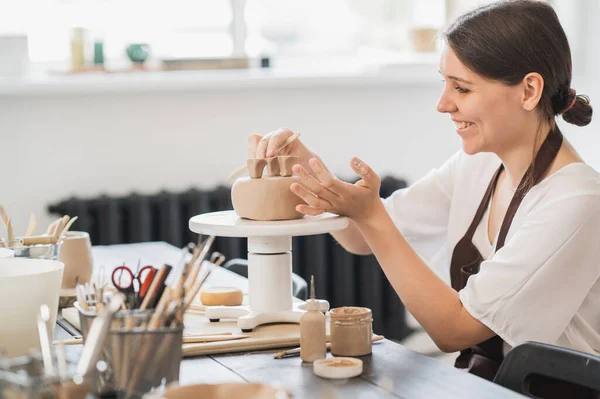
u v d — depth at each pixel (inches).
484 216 68.4
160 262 79.6
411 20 137.4
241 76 119.3
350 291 127.8
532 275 57.0
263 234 51.3
